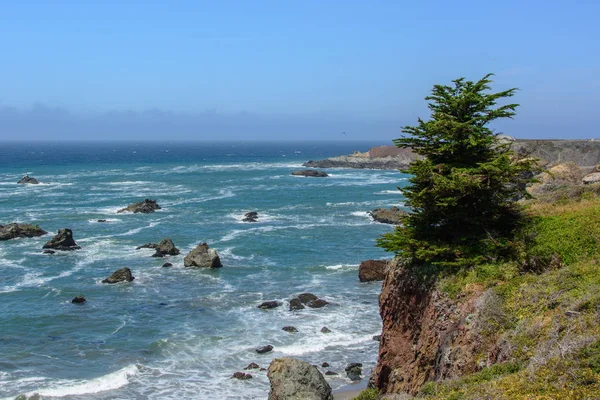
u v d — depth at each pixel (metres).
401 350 25.06
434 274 23.88
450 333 21.02
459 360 19.59
